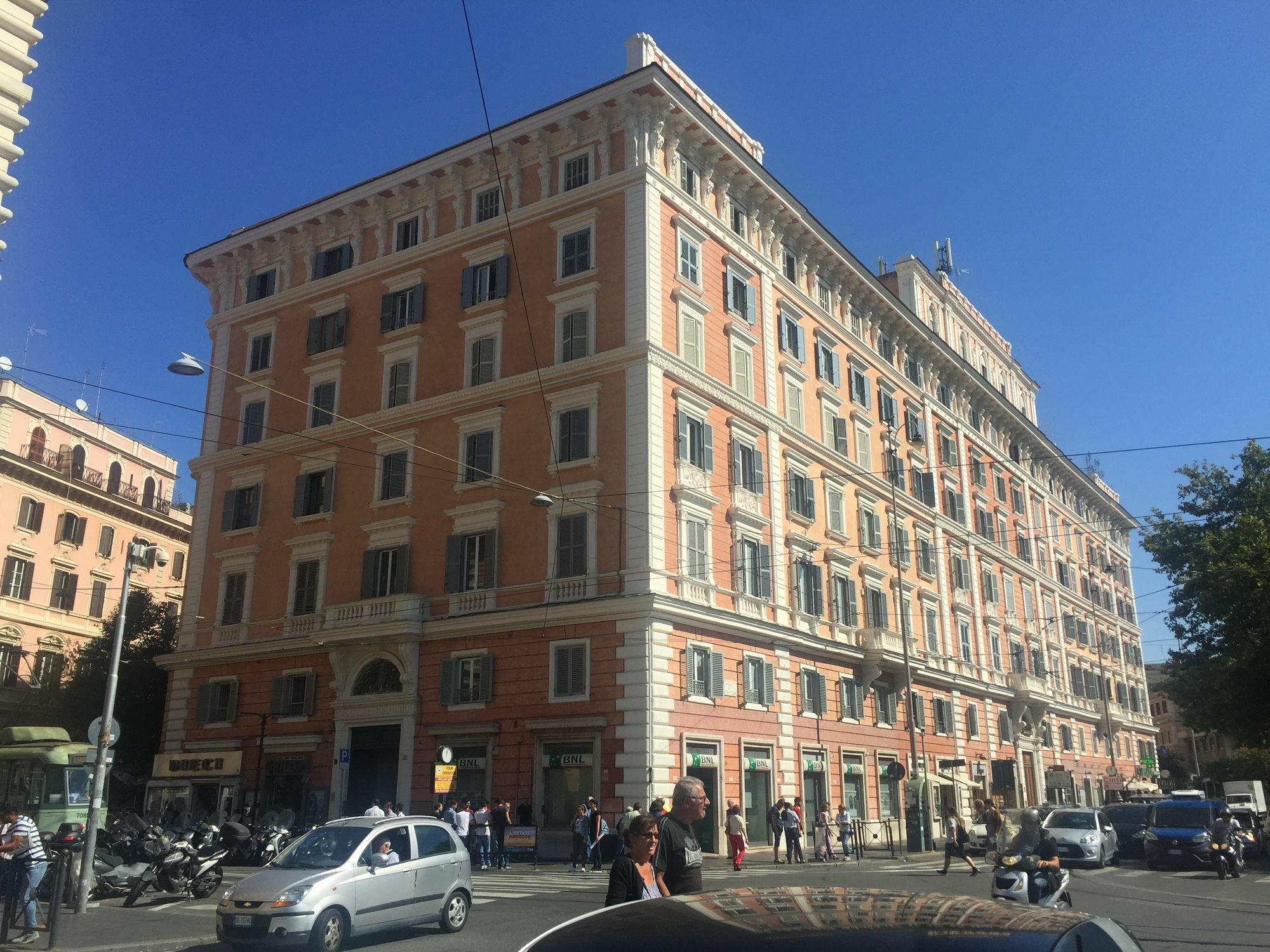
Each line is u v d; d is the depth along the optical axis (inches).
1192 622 1672.0
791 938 147.2
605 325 1295.5
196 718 1494.8
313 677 1389.0
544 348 1337.4
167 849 799.1
